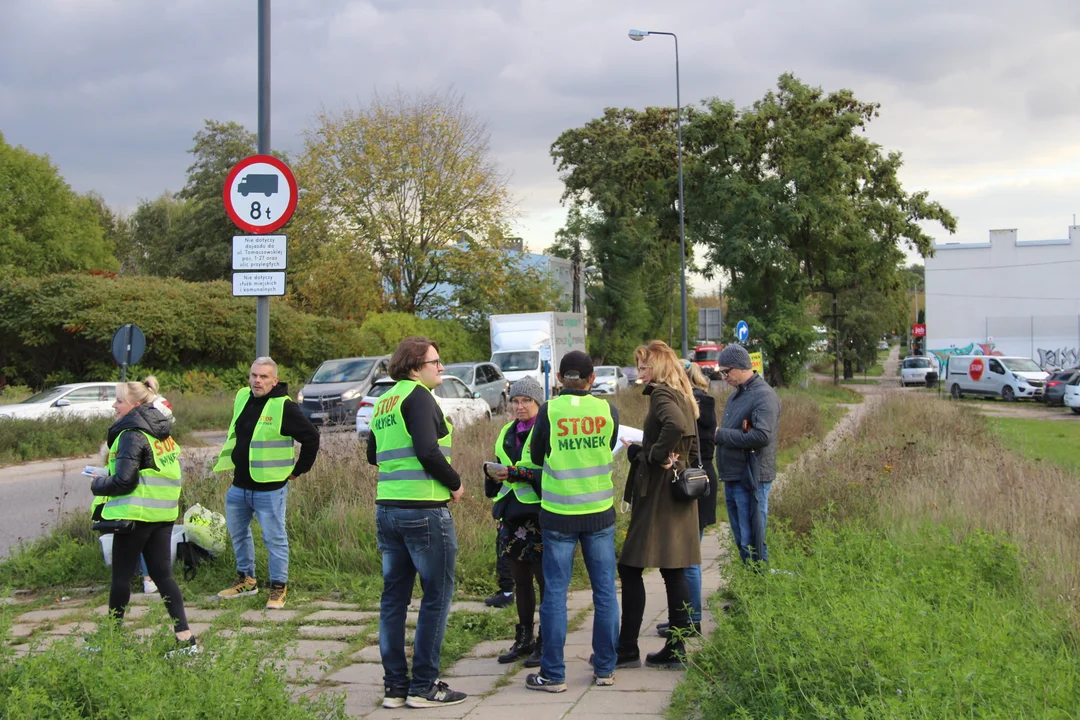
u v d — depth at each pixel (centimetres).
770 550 667
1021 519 790
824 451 1246
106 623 416
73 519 919
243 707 368
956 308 6381
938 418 1988
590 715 468
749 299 4153
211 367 3350
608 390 3653
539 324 3209
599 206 5384
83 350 3288
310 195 4034
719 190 4053
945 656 372
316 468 980
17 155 4819
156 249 6438
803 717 368
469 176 4100
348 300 3950
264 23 883
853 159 4066
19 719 335
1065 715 348
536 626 671
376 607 716
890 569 585
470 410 1925
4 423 1902
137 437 564
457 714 478
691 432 541
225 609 706
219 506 943
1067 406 3384
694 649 542
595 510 521
